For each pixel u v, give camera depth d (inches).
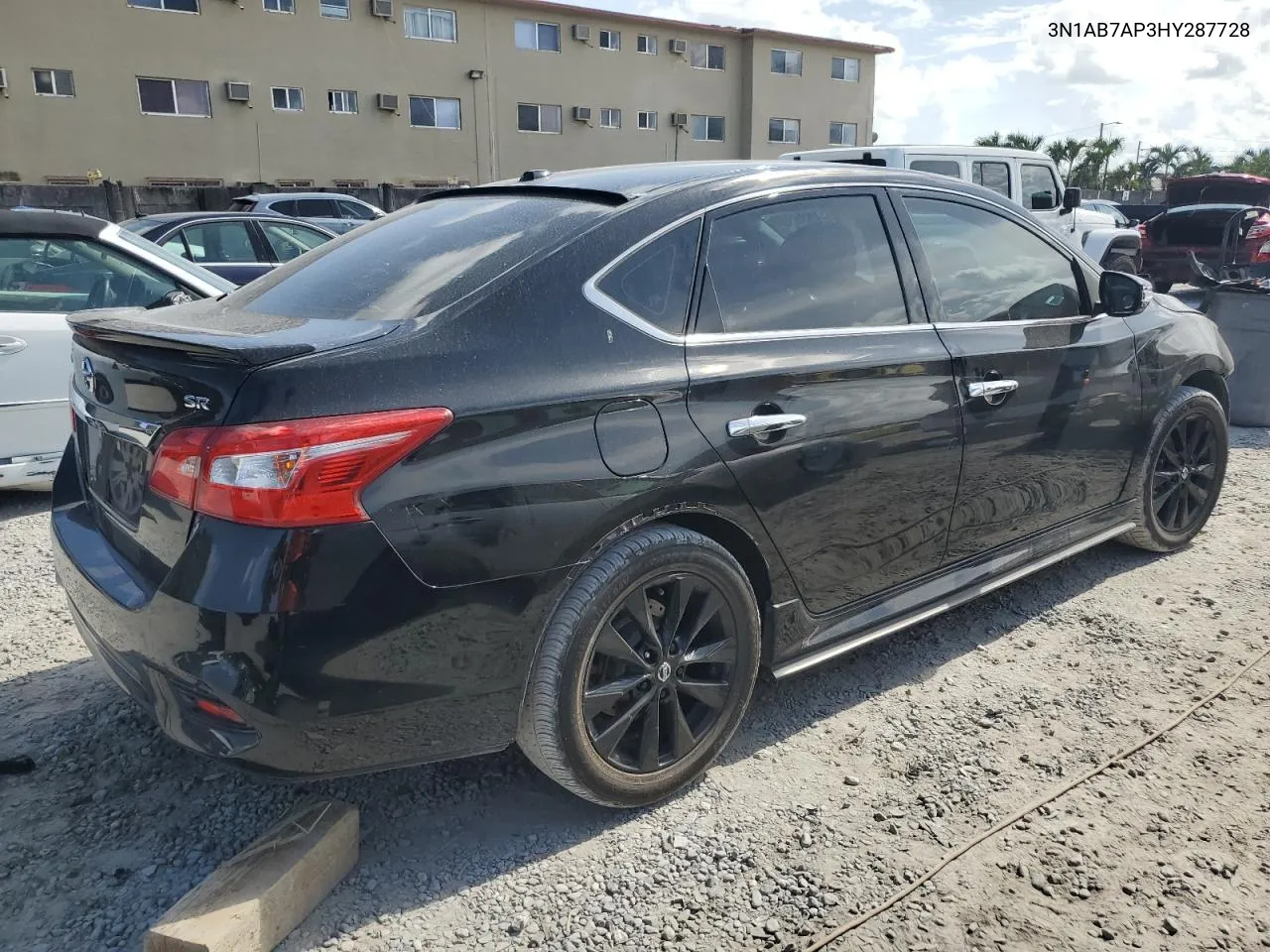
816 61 1422.2
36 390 190.4
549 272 93.1
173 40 1023.6
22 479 191.9
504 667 85.8
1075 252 147.2
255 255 361.4
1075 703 121.5
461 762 109.7
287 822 89.7
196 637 77.3
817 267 112.6
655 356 95.3
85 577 91.4
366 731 81.3
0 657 132.8
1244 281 288.7
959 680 127.6
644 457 91.4
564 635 88.7
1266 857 93.4
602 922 85.1
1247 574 161.8
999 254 135.1
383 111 1149.1
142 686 84.7
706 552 97.7
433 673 82.2
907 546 119.3
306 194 614.9
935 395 117.7
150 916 85.1
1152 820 98.6
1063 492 140.9
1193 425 165.8
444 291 90.8
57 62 978.1
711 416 96.8
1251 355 273.9
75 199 737.6
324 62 1106.1
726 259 105.0
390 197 909.8
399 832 97.3
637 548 92.4
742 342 102.3
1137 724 116.6
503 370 85.8
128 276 204.8
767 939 83.4
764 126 1400.1
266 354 77.2
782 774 106.8
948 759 109.7
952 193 131.5
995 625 144.2
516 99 1229.7
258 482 75.3
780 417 101.4
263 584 75.2
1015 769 107.7
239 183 1085.1
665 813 100.2
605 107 1295.5
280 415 76.0
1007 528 133.5
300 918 84.3
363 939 82.8
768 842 95.7
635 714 96.7
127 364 86.0
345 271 105.7
